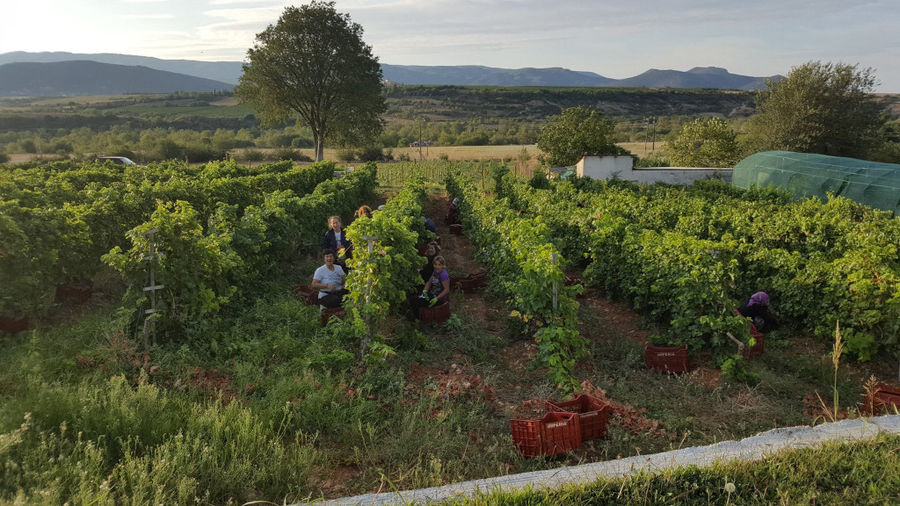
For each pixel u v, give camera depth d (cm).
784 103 4203
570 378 714
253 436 522
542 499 446
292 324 872
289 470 490
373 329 816
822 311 915
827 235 1234
